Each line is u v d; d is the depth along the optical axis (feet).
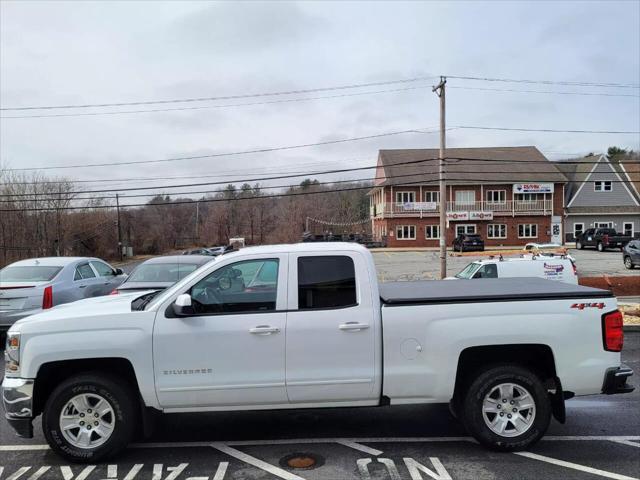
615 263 99.09
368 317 14.47
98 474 13.71
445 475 13.30
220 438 16.20
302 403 14.57
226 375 14.29
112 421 14.35
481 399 14.62
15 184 142.41
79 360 14.69
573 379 14.61
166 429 17.07
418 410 18.88
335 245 15.37
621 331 14.83
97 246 178.29
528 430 14.60
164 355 14.23
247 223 298.56
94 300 17.28
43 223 147.95
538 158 185.26
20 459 14.88
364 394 14.55
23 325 14.49
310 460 14.40
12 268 32.55
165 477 13.46
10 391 14.21
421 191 176.76
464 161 181.37
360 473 13.51
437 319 14.53
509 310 14.58
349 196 303.68
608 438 15.87
